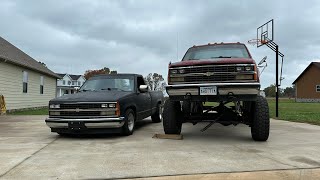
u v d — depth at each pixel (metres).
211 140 6.54
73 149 5.54
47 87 25.28
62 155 5.00
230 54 7.21
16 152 5.27
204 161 4.49
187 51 7.80
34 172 3.97
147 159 4.65
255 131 6.22
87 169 4.11
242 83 5.66
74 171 4.01
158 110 10.55
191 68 6.01
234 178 3.74
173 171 3.96
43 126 9.38
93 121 6.63
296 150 5.35
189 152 5.18
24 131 8.19
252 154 5.00
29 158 4.79
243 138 6.84
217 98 5.96
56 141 6.50
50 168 4.17
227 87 5.74
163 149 5.46
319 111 17.62
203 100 6.05
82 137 7.06
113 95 7.21
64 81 64.12
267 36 17.31
